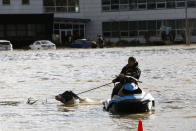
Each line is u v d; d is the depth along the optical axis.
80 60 100.38
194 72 68.50
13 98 47.06
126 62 90.50
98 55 117.50
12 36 183.00
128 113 37.25
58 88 54.34
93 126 32.47
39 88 54.72
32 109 40.38
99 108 40.31
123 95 37.72
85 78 64.44
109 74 68.94
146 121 33.81
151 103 38.28
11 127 32.53
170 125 32.09
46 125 33.12
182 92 48.19
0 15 181.62
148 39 195.12
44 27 184.38
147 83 56.59
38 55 125.62
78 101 43.34
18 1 198.00
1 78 67.31
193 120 33.59
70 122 34.16
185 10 188.38
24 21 183.00
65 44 189.00
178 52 120.44
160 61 90.94
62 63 93.38
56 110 39.75
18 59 109.75
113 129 31.31
